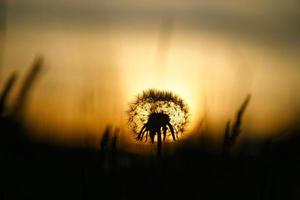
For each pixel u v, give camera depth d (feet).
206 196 5.42
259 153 5.74
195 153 5.67
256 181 5.53
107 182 5.26
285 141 5.93
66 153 5.38
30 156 5.19
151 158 5.73
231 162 5.64
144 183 5.33
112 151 5.31
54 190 5.13
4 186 5.02
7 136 4.72
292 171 5.51
